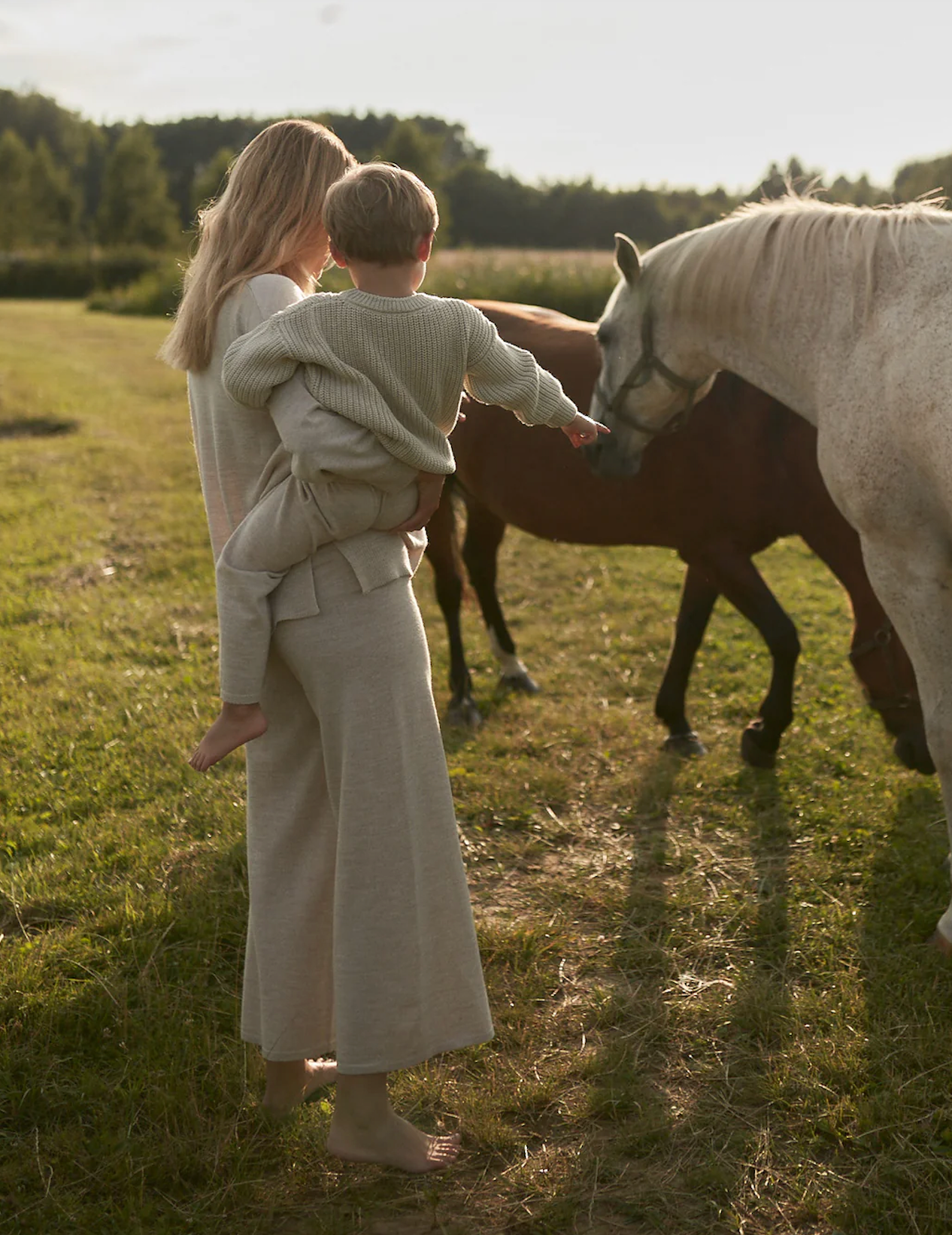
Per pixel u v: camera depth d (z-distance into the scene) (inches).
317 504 64.6
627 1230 70.7
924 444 87.7
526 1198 72.9
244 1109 79.2
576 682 175.0
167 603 208.7
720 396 127.3
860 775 137.1
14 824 122.4
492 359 66.7
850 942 101.4
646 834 125.8
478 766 142.6
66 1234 69.1
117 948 97.9
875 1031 87.8
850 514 98.5
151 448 353.7
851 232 97.0
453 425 69.9
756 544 134.1
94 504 285.0
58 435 378.6
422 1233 70.1
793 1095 82.4
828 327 98.7
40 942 98.3
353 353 63.1
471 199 2426.2
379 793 68.0
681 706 147.9
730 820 127.4
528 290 666.8
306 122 72.2
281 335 62.7
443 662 183.6
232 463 70.2
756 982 96.0
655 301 116.0
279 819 72.3
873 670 124.3
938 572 95.2
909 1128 77.7
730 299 107.8
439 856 70.6
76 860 113.6
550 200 2420.0
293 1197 73.1
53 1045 85.7
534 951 101.3
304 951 72.5
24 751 141.8
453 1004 71.7
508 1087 83.0
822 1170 74.9
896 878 111.9
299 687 70.9
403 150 1766.7
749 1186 73.8
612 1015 91.9
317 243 72.2
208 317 69.0
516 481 147.4
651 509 135.4
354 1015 68.9
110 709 156.1
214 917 102.3
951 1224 69.7
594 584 227.8
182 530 258.4
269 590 66.7
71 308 1084.5
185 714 153.6
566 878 116.0
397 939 68.9
